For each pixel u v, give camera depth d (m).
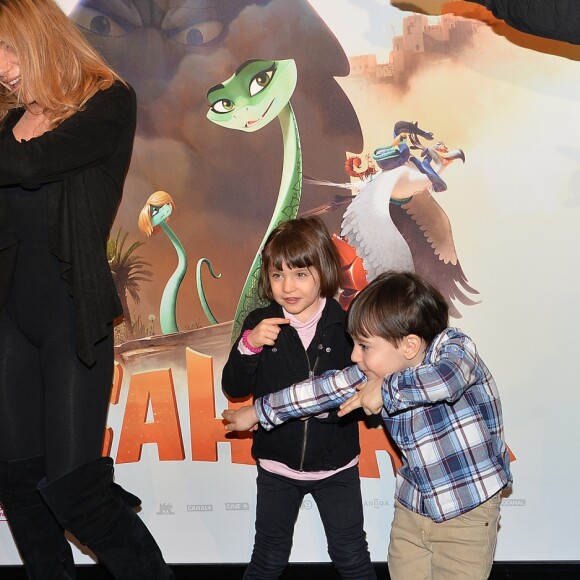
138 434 1.83
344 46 1.76
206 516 1.83
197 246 1.81
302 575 1.80
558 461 1.74
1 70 1.39
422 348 1.43
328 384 1.50
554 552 1.75
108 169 1.46
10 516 1.51
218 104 1.79
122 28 1.80
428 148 1.75
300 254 1.57
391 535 1.52
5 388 1.47
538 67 1.71
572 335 1.73
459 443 1.40
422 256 1.76
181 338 1.82
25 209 1.40
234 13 1.78
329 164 1.77
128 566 1.46
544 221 1.73
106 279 1.42
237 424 1.56
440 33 1.73
